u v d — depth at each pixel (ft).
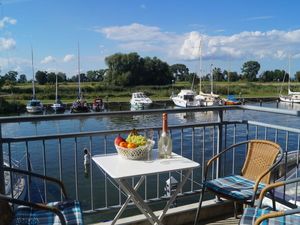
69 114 10.04
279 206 11.51
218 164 13.07
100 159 9.18
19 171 8.84
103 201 31.91
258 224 6.91
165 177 35.19
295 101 207.92
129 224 11.17
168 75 295.07
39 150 50.31
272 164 9.75
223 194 9.63
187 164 8.69
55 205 8.58
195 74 262.88
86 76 316.19
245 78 331.36
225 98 208.54
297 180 8.06
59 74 301.22
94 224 11.09
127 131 11.18
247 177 10.96
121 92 262.26
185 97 181.88
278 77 329.31
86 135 10.82
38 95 227.20
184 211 11.98
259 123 12.69
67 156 48.52
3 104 174.50
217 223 12.12
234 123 13.17
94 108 173.99
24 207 8.57
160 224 9.34
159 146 9.42
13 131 82.02
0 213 7.51
